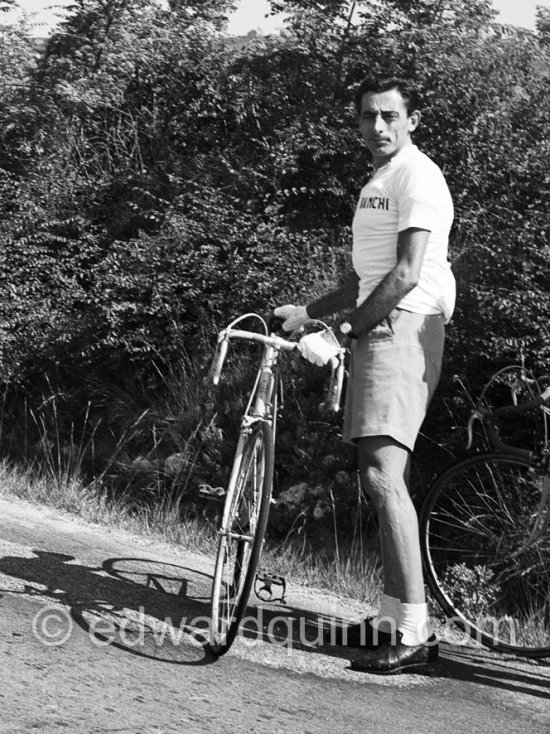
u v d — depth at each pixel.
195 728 3.05
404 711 3.43
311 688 3.53
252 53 8.53
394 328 3.79
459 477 4.41
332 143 7.73
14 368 7.21
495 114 7.39
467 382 5.73
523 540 4.41
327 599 4.76
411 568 3.80
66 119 8.71
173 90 8.68
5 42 9.38
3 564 4.44
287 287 6.71
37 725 2.90
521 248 6.01
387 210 3.85
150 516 5.83
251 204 7.61
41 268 7.52
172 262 6.96
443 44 7.71
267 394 3.94
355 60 8.03
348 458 5.82
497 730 3.36
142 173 8.12
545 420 5.20
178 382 6.71
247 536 3.73
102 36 9.12
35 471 6.65
